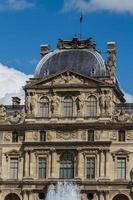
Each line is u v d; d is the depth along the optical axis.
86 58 162.88
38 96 160.12
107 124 154.62
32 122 158.25
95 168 153.38
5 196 156.62
